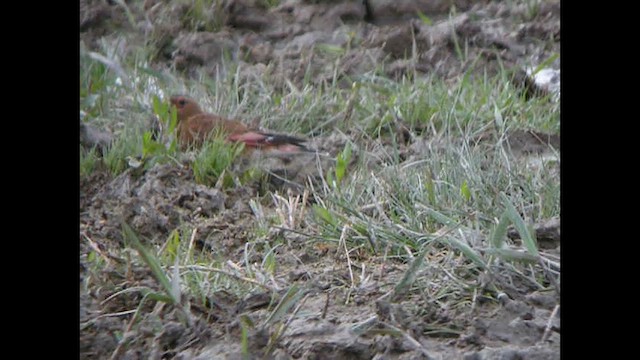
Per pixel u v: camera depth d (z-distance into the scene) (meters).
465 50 14.30
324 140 12.09
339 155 11.11
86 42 14.84
